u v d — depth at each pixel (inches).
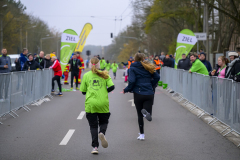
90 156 207.9
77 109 403.9
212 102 321.7
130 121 325.4
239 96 241.4
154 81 249.1
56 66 544.7
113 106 431.8
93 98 214.7
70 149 224.1
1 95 317.7
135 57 246.1
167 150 221.6
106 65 1180.5
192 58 410.3
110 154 212.5
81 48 794.8
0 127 297.1
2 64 522.0
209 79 331.6
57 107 421.4
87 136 261.3
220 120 295.4
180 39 651.5
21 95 388.5
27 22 2245.3
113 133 273.3
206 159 201.5
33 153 214.2
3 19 1855.3
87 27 793.6
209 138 255.3
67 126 300.8
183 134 269.3
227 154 211.9
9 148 226.4
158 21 1556.3
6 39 2005.4
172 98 514.3
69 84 796.0
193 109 402.0
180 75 505.0
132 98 520.1
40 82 485.4
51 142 242.8
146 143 240.5
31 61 505.7
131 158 203.8
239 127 243.4
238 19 699.4
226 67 310.5
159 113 373.1
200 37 725.9
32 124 310.8
